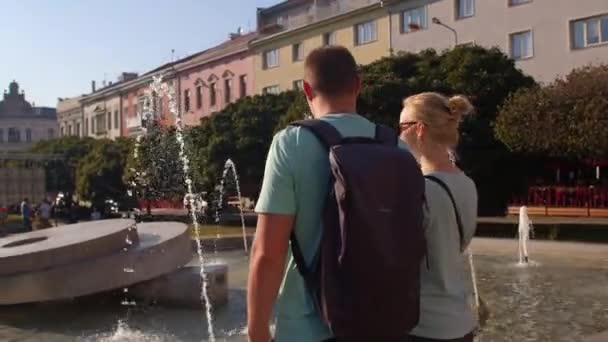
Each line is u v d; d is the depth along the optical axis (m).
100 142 48.53
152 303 8.34
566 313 7.32
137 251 8.12
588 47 28.97
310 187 2.04
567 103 20.31
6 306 8.30
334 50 2.28
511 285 9.30
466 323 2.58
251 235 17.36
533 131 20.80
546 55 30.52
